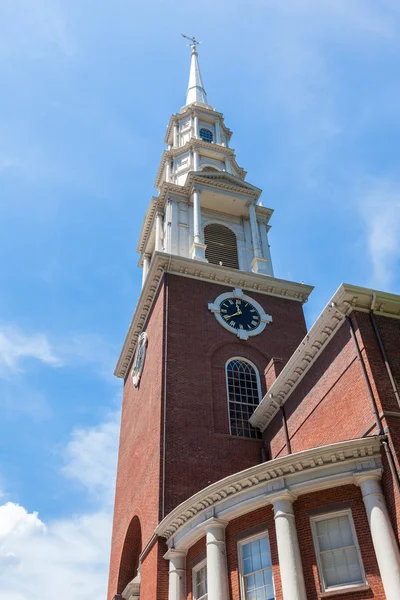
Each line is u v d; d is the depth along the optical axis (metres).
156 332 28.03
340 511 14.95
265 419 25.22
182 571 18.42
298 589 14.05
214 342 27.58
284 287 31.42
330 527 14.95
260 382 27.23
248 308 29.91
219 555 16.50
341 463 15.43
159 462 22.39
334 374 19.66
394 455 14.92
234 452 24.11
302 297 31.91
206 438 23.98
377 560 13.70
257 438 25.23
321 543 14.81
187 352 26.52
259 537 16.05
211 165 40.94
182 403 24.62
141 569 21.23
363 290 18.61
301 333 30.08
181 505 18.45
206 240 34.19
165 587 18.69
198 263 30.08
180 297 28.69
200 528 17.56
